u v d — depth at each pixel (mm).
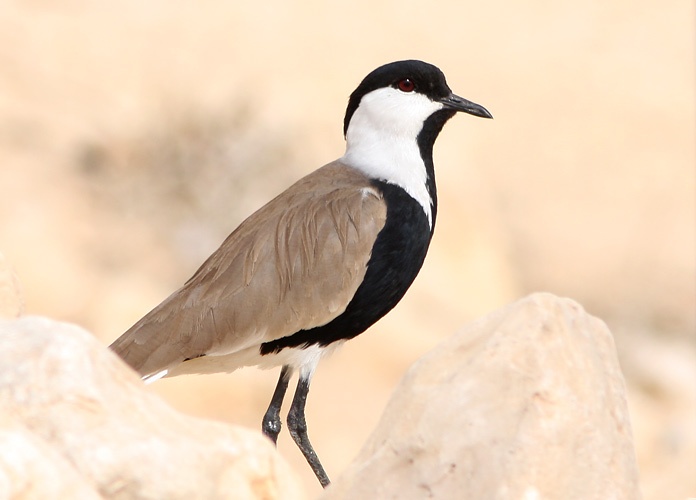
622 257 25250
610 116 28328
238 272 9094
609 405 5266
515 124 27719
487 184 26125
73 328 4660
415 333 16922
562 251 25141
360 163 9727
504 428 5035
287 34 28125
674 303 24344
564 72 29422
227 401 13484
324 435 14156
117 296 15148
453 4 31031
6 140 21000
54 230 18062
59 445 4398
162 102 23094
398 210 9438
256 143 20844
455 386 5168
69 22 26531
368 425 14594
